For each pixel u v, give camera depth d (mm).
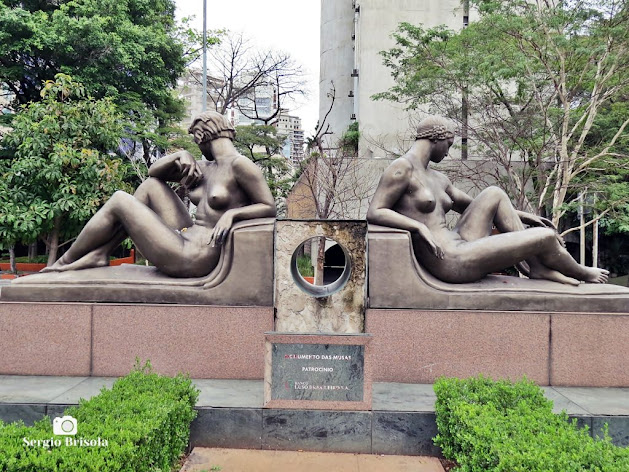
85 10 15414
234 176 5477
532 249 5219
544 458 2742
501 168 16016
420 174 5488
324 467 3883
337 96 24672
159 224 5332
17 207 11555
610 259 18297
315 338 4016
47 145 11727
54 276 5301
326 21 25359
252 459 3988
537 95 12148
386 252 5191
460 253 5246
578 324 5051
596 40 11703
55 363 5121
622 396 4688
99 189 12016
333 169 14133
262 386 4812
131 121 17406
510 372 5043
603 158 12836
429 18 19312
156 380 3936
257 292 5180
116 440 2945
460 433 3379
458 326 5062
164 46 17094
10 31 14625
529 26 12070
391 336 5094
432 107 14820
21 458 2719
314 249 19703
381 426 4148
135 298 5188
